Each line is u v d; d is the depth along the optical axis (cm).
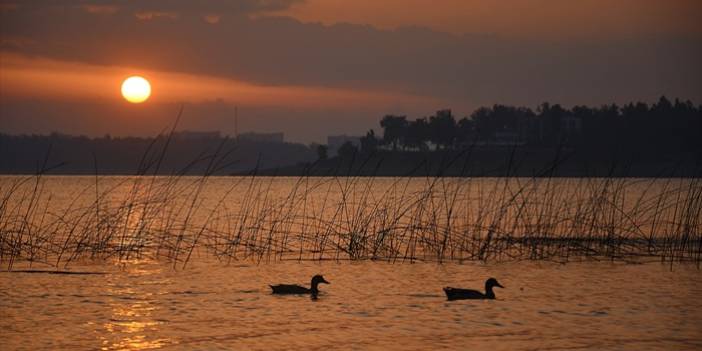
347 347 4288
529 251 8419
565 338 4488
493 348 4266
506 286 6262
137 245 8169
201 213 13825
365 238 8250
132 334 4553
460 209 12112
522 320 4956
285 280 6538
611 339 4469
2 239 7900
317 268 7281
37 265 7275
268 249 8062
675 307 5375
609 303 5519
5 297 5644
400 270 7156
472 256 7950
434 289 6109
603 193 8669
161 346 4294
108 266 7262
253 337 4503
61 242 8706
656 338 4497
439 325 4806
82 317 4988
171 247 8025
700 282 6431
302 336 4522
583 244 8581
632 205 15262
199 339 4444
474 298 5662
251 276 6738
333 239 9562
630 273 6962
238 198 19312
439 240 8806
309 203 16338
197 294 5816
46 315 5041
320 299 5659
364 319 4984
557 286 6253
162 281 6412
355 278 6675
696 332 4644
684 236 8312
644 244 8919
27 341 4378
